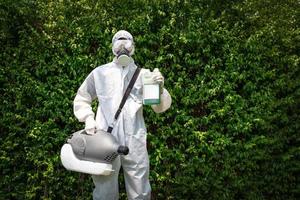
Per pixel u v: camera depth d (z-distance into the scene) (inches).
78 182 203.8
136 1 217.0
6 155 205.0
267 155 192.9
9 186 204.8
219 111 200.7
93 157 123.1
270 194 194.1
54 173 203.0
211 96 204.1
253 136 198.7
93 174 125.9
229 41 208.4
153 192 200.7
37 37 214.5
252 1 216.2
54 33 215.3
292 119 194.9
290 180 191.3
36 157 203.0
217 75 205.8
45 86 209.6
